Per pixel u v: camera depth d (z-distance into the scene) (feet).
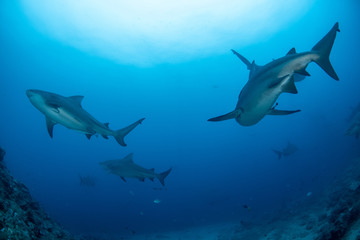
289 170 150.51
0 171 22.44
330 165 90.48
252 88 8.98
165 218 125.80
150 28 137.49
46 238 17.88
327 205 42.19
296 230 37.35
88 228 95.91
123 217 124.67
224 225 78.89
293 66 8.62
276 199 99.55
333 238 17.51
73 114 14.84
